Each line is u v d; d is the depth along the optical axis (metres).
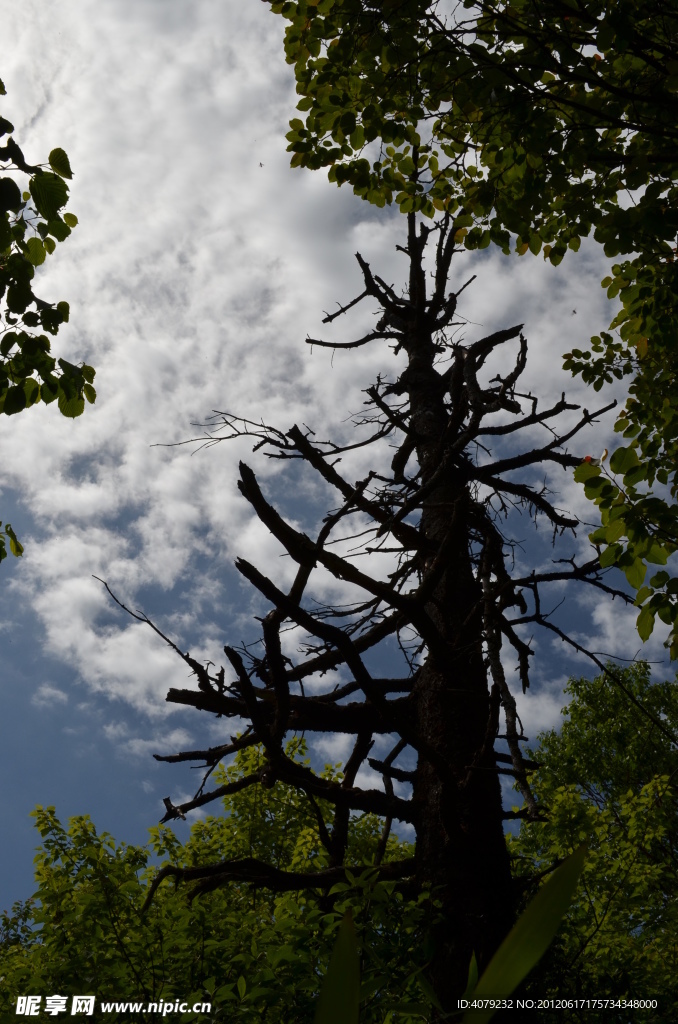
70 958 4.38
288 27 4.20
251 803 8.74
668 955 7.17
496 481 6.66
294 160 4.65
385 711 4.30
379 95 4.08
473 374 5.85
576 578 5.18
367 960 3.27
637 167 3.46
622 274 4.31
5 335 3.56
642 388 4.71
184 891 5.34
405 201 4.81
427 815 5.02
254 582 4.07
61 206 3.16
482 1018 0.42
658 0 3.26
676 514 3.35
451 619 5.68
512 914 4.48
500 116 3.81
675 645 3.53
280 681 4.95
